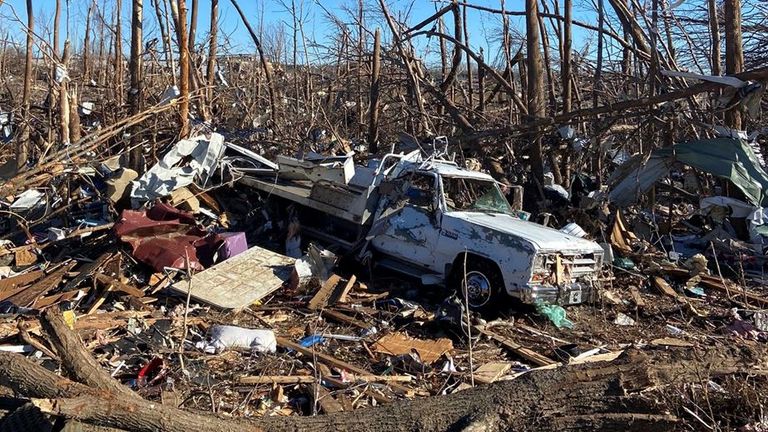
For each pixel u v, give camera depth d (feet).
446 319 23.39
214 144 34.09
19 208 34.06
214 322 23.13
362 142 58.59
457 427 13.70
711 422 14.58
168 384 17.52
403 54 52.70
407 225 28.66
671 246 39.22
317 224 32.35
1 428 11.92
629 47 51.39
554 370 14.85
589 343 23.68
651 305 28.89
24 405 12.02
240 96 67.36
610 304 28.35
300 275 26.48
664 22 56.70
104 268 25.94
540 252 25.00
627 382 14.33
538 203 41.86
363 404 17.47
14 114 50.90
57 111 44.04
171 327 21.98
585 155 47.98
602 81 56.90
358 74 67.05
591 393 14.15
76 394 11.39
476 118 54.60
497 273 25.98
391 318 24.80
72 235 29.35
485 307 26.23
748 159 40.34
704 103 55.21
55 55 42.57
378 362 20.79
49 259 29.17
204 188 33.91
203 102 51.47
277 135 53.67
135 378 18.11
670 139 45.65
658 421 13.38
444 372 19.97
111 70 87.15
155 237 27.94
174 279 26.22
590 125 52.85
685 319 27.14
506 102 69.51
